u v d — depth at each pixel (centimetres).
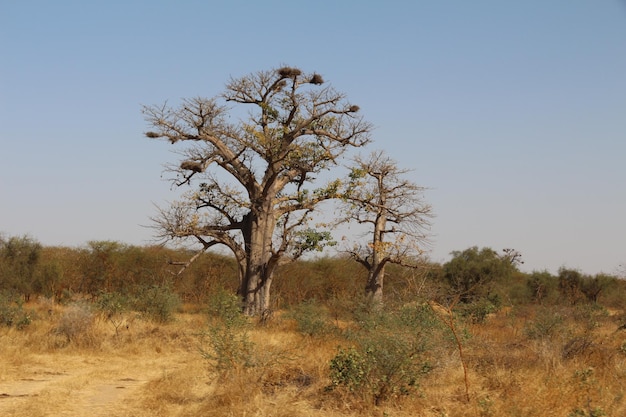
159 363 1333
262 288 2447
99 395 982
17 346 1399
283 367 1087
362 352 938
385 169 2683
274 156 2438
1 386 1041
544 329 1530
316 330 1700
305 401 876
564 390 857
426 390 925
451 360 1045
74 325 1551
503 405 804
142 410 868
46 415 844
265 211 2470
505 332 1725
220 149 2442
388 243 2616
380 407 848
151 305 2056
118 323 1748
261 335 1686
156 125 2367
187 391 962
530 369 1066
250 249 2452
